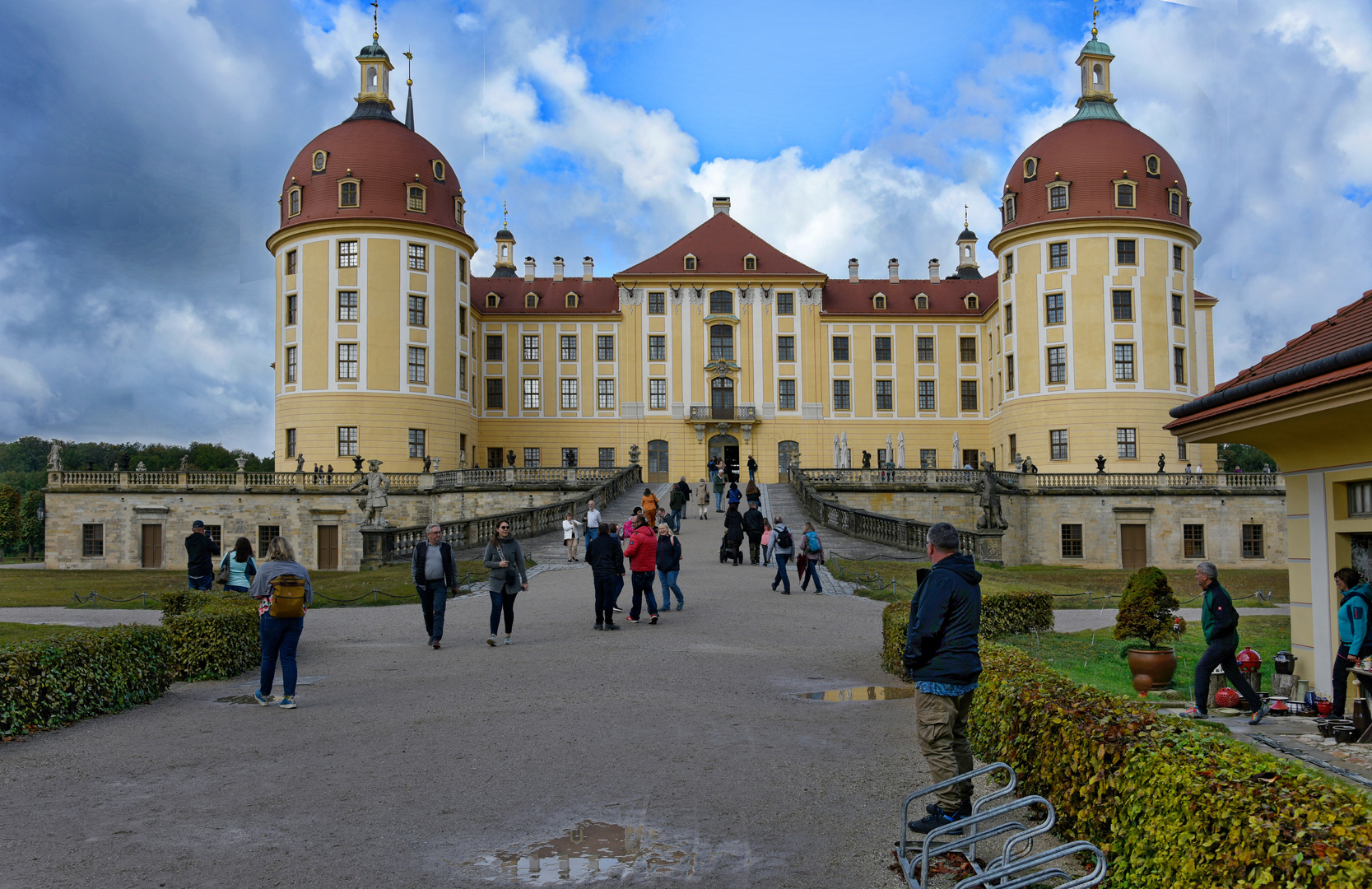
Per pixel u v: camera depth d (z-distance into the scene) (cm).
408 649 1683
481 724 1091
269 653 1224
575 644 1675
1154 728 641
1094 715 695
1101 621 2109
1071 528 5103
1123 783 605
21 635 1803
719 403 6862
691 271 6900
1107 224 5706
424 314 5994
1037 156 6006
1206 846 505
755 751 961
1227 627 1126
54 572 4794
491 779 872
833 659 1515
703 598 2295
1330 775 844
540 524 3819
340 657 1616
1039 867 655
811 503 4481
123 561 5194
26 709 1077
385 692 1295
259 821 765
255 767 927
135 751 1001
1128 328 5684
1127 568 5006
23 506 9731
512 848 700
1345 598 1123
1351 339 1148
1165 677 1328
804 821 755
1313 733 1055
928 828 708
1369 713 1014
